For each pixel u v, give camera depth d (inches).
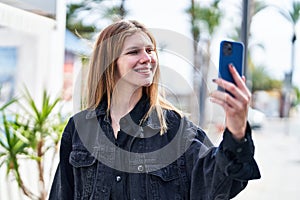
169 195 52.8
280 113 1255.5
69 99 130.0
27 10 142.3
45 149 130.0
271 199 234.8
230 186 47.4
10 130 121.4
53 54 196.2
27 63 219.8
